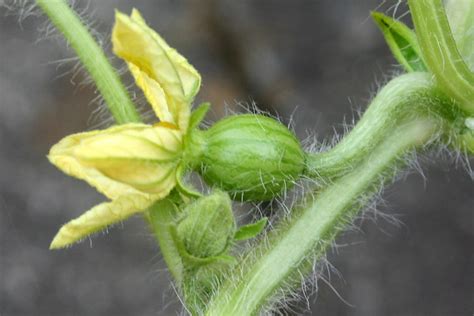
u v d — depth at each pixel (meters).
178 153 0.19
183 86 0.20
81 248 0.42
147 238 0.42
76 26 0.21
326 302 0.40
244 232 0.19
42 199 0.43
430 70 0.20
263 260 0.20
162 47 0.20
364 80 0.42
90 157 0.19
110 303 0.41
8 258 0.42
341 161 0.20
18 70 0.45
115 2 0.43
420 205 0.41
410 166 0.21
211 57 0.43
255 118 0.20
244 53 0.42
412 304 0.40
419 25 0.20
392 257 0.40
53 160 0.19
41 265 0.42
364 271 0.40
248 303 0.20
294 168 0.20
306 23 0.43
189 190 0.19
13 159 0.44
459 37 0.21
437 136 0.21
